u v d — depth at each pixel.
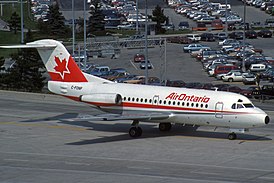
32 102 129.00
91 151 82.50
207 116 87.31
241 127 86.12
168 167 72.69
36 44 98.69
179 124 93.88
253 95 143.00
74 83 98.94
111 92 95.44
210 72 188.88
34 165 75.12
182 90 91.06
